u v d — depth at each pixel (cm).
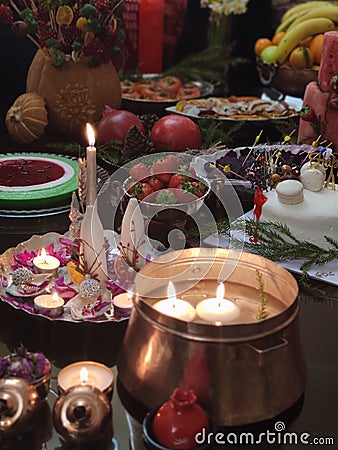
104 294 81
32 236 93
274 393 64
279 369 64
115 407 67
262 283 72
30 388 63
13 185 111
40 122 135
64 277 86
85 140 139
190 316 70
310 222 94
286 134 138
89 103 138
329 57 125
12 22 136
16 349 69
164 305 71
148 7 181
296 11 182
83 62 136
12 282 83
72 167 120
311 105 128
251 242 95
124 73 182
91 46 132
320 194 98
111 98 141
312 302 87
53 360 74
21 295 81
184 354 62
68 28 132
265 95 179
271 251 93
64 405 62
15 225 104
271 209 96
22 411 62
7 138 142
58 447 64
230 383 62
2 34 156
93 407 62
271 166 109
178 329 62
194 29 207
